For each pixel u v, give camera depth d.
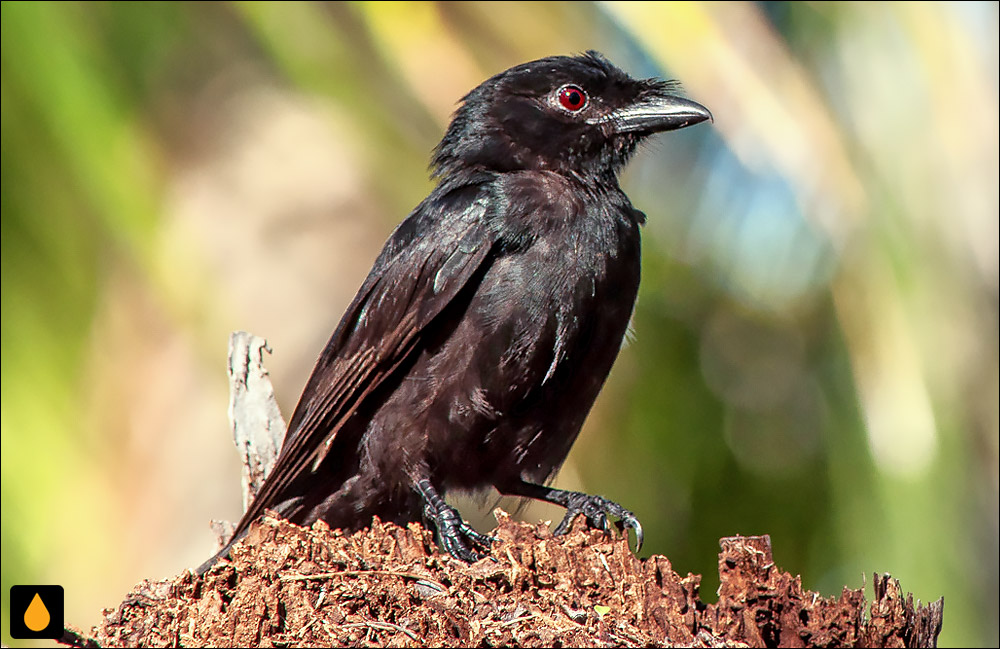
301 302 14.09
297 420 10.05
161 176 12.50
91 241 11.80
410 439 9.41
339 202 14.20
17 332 11.73
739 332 15.92
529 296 9.23
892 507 13.59
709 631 7.82
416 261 9.44
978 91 13.79
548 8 12.75
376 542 7.99
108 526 12.36
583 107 10.32
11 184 11.34
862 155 13.76
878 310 13.41
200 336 12.76
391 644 7.14
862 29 14.14
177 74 12.95
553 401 9.55
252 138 13.91
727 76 12.30
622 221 9.71
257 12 12.22
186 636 7.20
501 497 10.90
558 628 7.30
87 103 11.43
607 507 9.38
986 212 13.55
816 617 8.03
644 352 15.16
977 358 13.43
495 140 10.34
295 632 7.19
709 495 15.41
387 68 12.62
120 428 12.33
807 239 15.95
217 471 12.56
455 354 9.32
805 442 15.78
